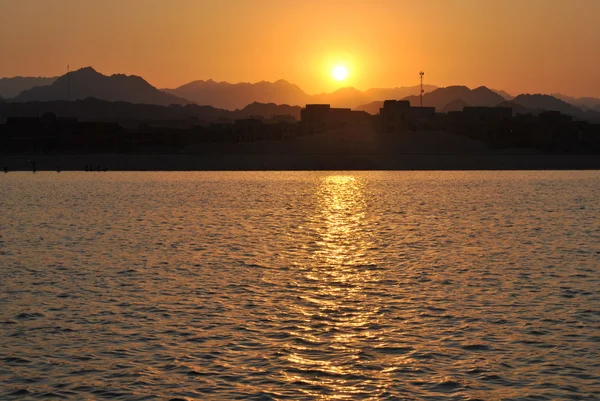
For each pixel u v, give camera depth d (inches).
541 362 1080.8
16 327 1277.1
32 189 5684.1
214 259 2071.9
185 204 4281.5
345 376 1024.2
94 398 948.6
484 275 1787.6
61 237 2652.6
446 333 1230.3
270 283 1681.8
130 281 1710.1
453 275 1788.9
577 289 1601.9
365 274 1807.3
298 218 3440.0
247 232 2815.0
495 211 3769.7
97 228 2972.4
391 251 2246.6
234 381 1004.6
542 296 1525.6
